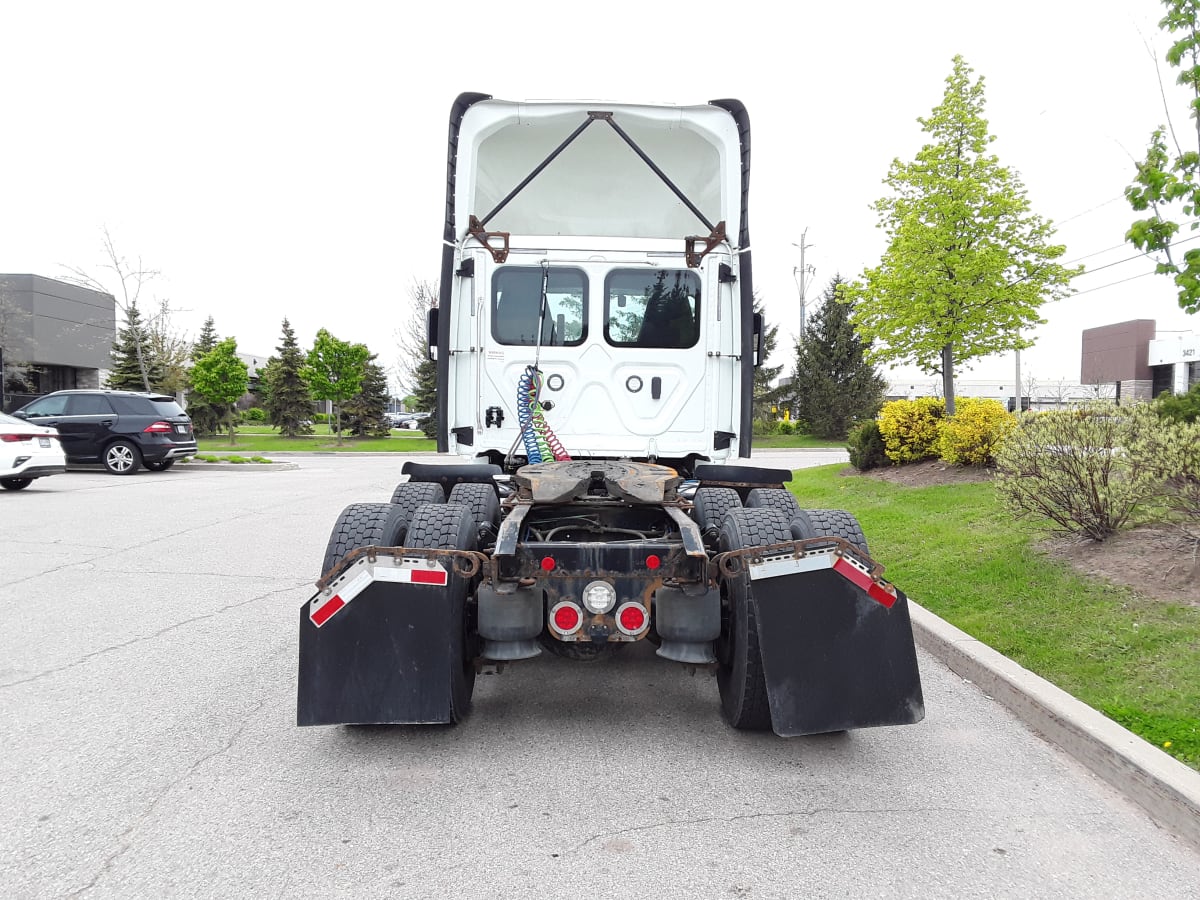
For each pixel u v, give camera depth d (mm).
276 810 3230
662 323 5930
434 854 2916
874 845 3002
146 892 2666
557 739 3990
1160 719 3771
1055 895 2703
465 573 3705
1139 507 6309
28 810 3209
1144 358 45781
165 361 36562
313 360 34906
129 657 5156
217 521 10984
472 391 5883
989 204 11492
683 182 6598
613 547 3795
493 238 5914
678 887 2723
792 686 3592
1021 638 5020
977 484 10289
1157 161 5602
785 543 3631
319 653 3613
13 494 13875
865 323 13094
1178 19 5398
